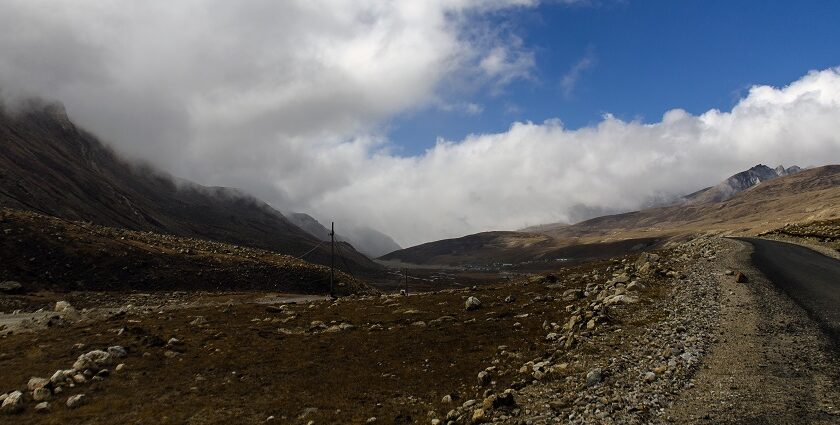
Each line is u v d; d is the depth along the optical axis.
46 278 77.50
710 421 16.25
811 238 77.81
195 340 36.19
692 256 59.59
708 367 21.47
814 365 20.20
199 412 23.67
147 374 29.33
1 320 52.97
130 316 45.28
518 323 36.56
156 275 90.88
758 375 19.81
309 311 48.09
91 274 83.50
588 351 26.61
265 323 42.16
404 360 31.09
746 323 27.75
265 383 27.73
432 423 20.67
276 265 115.12
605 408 18.66
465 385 25.83
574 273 62.53
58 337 37.62
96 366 30.05
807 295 33.53
